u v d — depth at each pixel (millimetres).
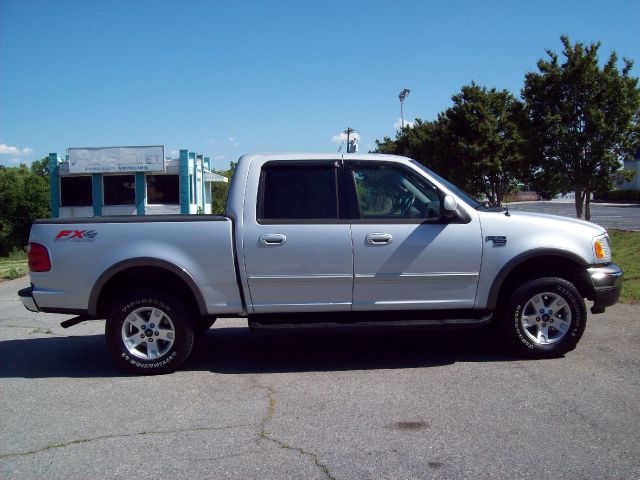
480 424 4215
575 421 4227
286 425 4297
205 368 5840
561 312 5754
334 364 5859
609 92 13008
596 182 13500
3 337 7496
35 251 5656
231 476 3545
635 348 6035
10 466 3754
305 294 5586
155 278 5844
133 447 3994
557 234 5641
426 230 5562
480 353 6086
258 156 5754
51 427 4387
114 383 5438
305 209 5605
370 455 3773
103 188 28859
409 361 5883
